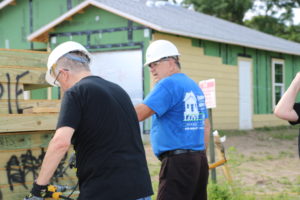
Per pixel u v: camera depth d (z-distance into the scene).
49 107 4.00
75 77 3.28
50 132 3.86
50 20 16.23
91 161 3.06
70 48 3.30
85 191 3.06
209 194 6.30
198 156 4.21
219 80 16.08
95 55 14.11
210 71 15.58
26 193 3.71
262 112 18.52
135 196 3.08
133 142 3.24
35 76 3.96
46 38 15.01
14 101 3.83
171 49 4.31
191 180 4.12
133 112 3.36
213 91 6.41
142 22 13.02
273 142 13.59
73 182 3.91
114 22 13.77
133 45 13.45
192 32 13.89
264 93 18.62
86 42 14.21
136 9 14.79
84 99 3.09
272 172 8.84
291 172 8.86
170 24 13.75
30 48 16.23
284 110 3.44
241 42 16.30
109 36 13.87
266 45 17.92
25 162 3.73
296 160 10.31
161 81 4.14
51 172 2.95
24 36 16.52
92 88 3.15
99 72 14.05
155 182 7.60
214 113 15.93
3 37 16.89
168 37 13.73
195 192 4.34
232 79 16.75
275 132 16.55
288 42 23.88
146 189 3.17
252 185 7.73
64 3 16.17
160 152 4.18
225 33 16.83
